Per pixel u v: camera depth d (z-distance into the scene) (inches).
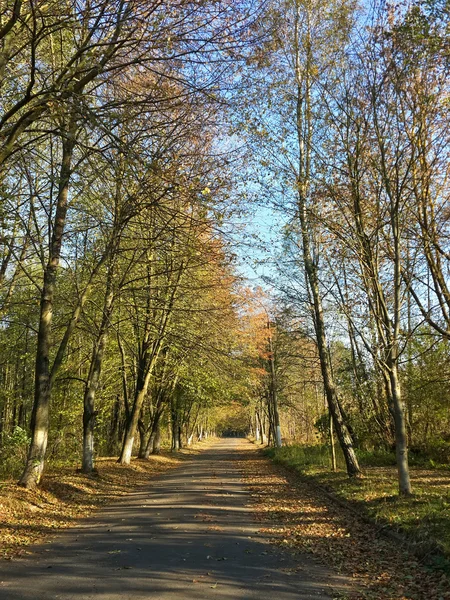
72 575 261.6
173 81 419.5
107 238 612.1
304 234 618.2
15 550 316.8
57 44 522.0
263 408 1909.4
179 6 369.4
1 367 1029.2
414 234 472.7
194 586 244.4
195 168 462.3
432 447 857.5
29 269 757.9
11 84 503.2
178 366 1006.4
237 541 347.9
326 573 275.6
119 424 1412.4
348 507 472.1
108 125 376.5
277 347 1259.2
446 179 460.8
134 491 639.8
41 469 512.1
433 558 285.6
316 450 1055.6
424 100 428.5
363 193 505.4
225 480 765.3
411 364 823.1
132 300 735.1
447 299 465.4
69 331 564.7
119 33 402.9
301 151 601.0
